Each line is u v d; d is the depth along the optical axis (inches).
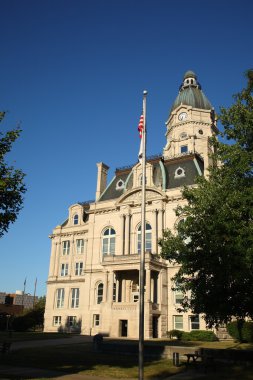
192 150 2861.7
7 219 892.6
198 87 3356.3
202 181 1130.0
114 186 2620.6
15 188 908.6
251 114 1007.0
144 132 922.7
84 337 1919.3
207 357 933.2
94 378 816.9
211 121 3125.0
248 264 879.1
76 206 2915.8
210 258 964.0
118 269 2097.7
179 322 2069.4
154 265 2070.6
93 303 2383.1
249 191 950.4
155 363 1032.2
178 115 3159.5
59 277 2795.3
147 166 2418.8
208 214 1026.1
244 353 1022.4
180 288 1102.4
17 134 925.2
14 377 784.3
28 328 2787.9
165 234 1154.7
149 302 1956.2
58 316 2689.5
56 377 810.2
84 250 2748.5
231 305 952.9
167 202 2304.4
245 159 972.6
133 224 2367.1
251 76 1083.9
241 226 942.4
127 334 1934.1
